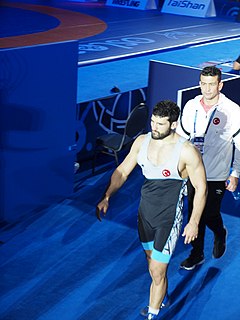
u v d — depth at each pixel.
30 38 13.70
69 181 6.25
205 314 4.32
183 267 4.89
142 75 11.16
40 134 5.70
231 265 4.99
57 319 4.20
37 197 5.92
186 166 3.86
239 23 19.31
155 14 20.28
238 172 4.66
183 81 6.97
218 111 4.45
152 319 4.11
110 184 4.12
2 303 4.35
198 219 3.96
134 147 4.02
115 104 7.37
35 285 4.61
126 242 5.34
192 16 20.25
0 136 5.34
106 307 4.36
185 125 4.59
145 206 4.02
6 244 5.22
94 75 10.87
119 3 21.67
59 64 5.61
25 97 5.41
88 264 4.95
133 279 4.74
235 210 6.02
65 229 5.54
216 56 13.49
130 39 14.90
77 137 6.90
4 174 5.50
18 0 21.50
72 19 17.77
